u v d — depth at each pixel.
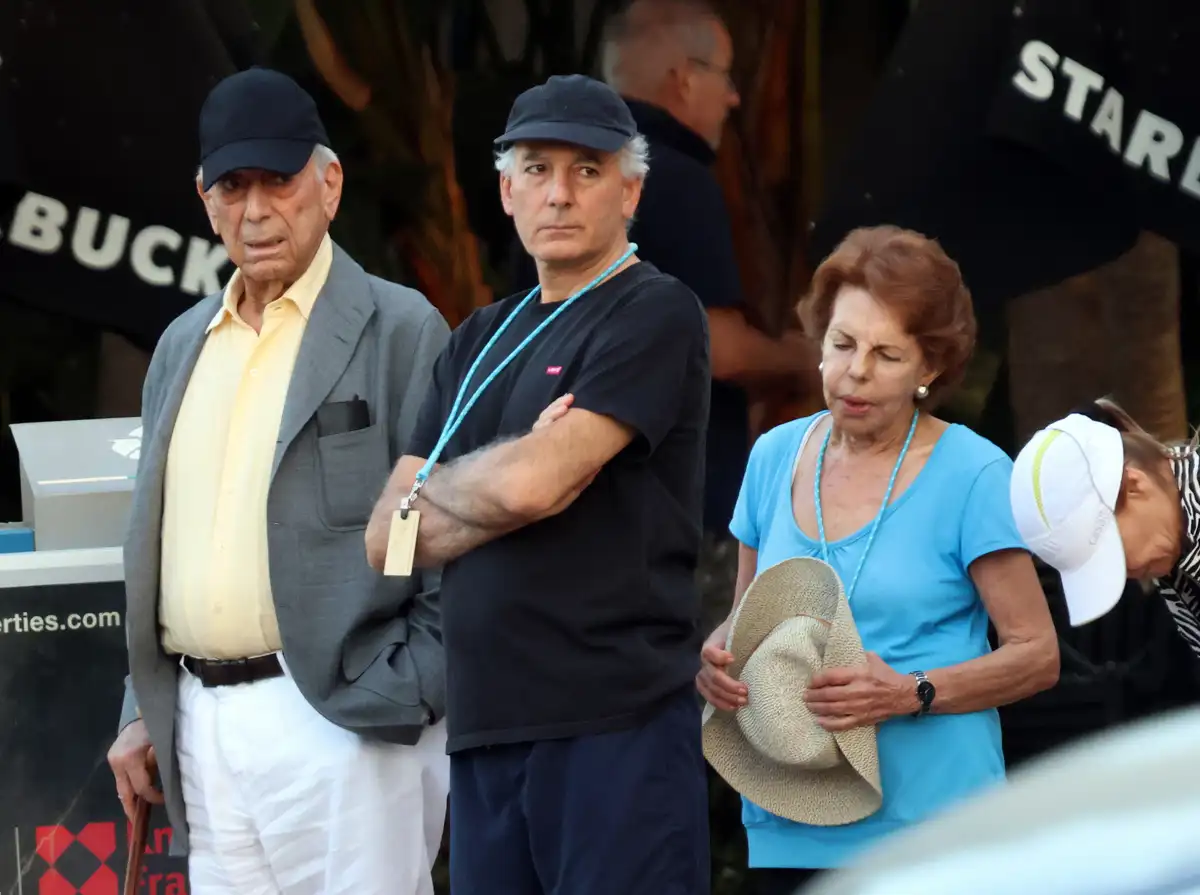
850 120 19.31
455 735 10.12
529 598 9.88
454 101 19.77
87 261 17.19
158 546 12.34
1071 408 20.23
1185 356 20.62
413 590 12.05
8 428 19.12
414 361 12.22
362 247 19.77
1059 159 17.78
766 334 19.08
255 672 12.00
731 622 11.73
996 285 18.56
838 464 11.34
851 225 18.75
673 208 18.56
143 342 17.69
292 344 12.24
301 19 19.25
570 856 9.80
